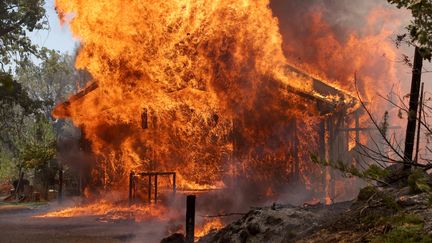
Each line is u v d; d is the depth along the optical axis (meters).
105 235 13.94
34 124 40.28
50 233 14.59
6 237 13.88
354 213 5.61
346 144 18.55
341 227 5.47
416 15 3.75
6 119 41.97
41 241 13.14
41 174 30.22
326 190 17.62
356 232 5.15
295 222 6.70
